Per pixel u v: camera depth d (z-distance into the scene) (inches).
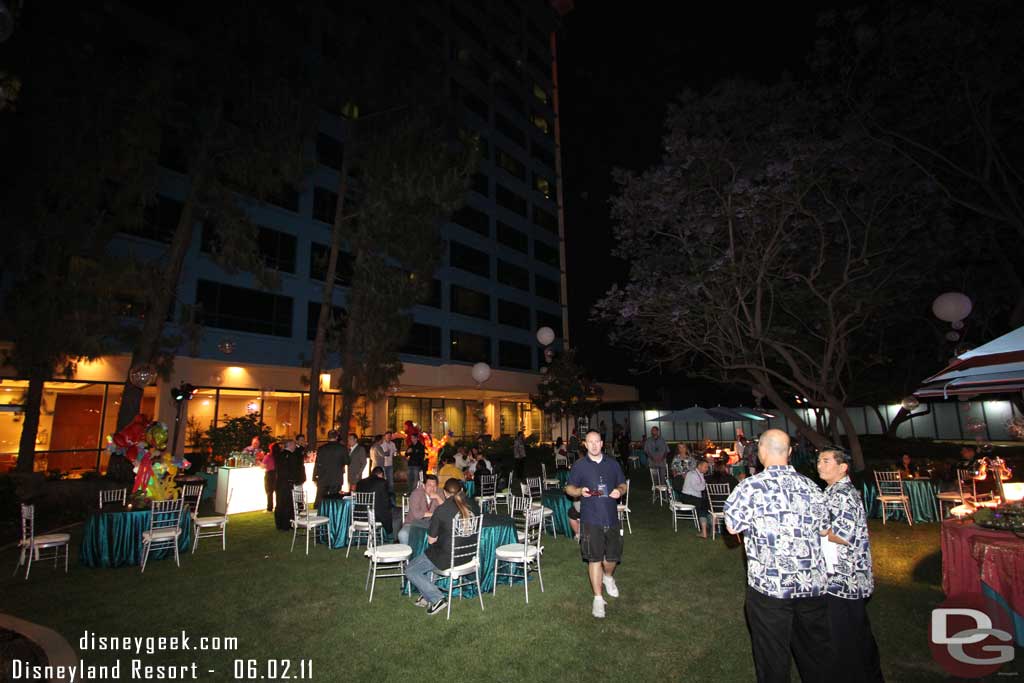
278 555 327.0
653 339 591.5
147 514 307.7
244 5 582.6
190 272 832.3
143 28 773.9
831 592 132.9
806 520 133.7
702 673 169.9
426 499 295.3
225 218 589.6
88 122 482.6
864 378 863.7
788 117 490.0
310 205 1036.5
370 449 587.8
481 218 1545.3
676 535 383.6
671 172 492.1
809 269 527.2
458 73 1556.3
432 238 725.3
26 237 471.8
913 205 491.5
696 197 514.6
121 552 298.4
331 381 983.0
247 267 595.8
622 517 440.1
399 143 686.5
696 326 560.7
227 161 592.1
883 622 206.7
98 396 781.3
